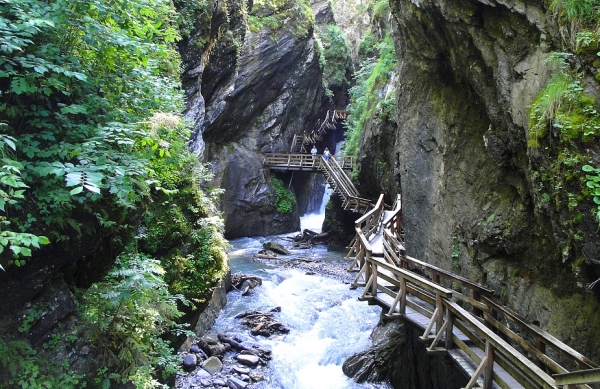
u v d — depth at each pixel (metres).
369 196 20.25
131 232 5.45
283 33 26.09
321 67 29.36
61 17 3.92
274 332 10.88
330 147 35.28
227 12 19.39
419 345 8.20
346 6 36.66
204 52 16.53
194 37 15.31
